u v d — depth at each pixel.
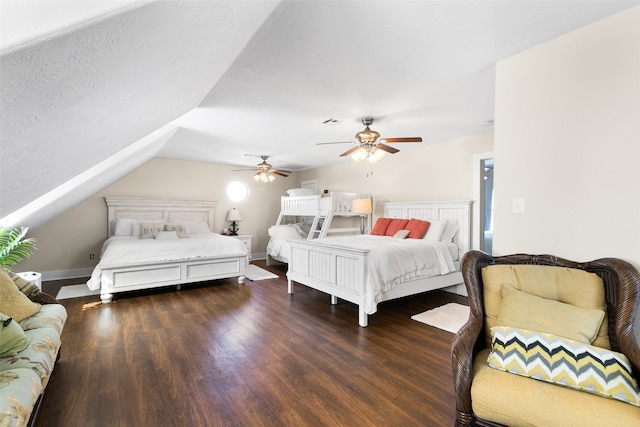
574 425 1.14
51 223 5.08
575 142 1.85
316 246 3.80
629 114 1.66
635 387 1.21
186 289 4.50
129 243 4.21
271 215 7.65
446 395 1.91
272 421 1.66
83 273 5.32
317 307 3.68
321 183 7.30
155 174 6.05
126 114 1.58
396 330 2.98
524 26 1.78
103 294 3.79
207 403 1.82
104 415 1.70
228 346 2.59
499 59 2.18
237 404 1.81
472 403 1.37
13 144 1.00
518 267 1.79
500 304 1.71
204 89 2.39
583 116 1.81
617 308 1.48
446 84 2.58
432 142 4.75
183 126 3.77
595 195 1.78
